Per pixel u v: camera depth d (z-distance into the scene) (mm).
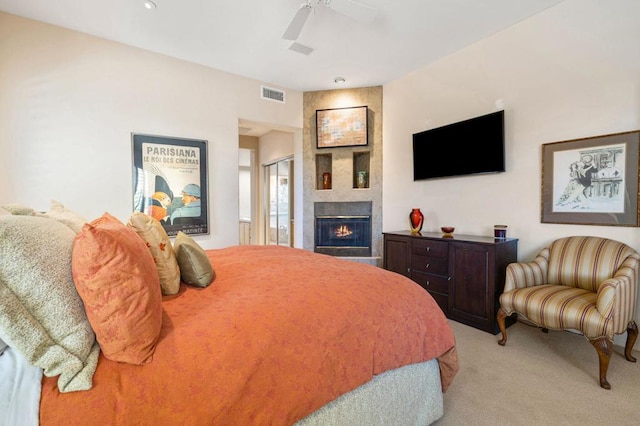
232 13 2791
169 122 3578
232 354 1015
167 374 921
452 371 1653
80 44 3061
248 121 4270
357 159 5000
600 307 1943
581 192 2648
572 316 2027
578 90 2662
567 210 2736
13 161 2766
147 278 1007
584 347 2480
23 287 834
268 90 4367
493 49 3230
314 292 1407
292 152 5684
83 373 860
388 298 1498
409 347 1456
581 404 1771
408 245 3521
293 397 1075
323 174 4938
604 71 2520
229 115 4023
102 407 809
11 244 832
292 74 4117
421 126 4023
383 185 4582
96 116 3148
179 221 3645
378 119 4551
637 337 2332
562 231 2779
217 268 1885
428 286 3311
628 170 2400
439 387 1647
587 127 2617
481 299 2834
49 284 870
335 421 1235
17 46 2768
